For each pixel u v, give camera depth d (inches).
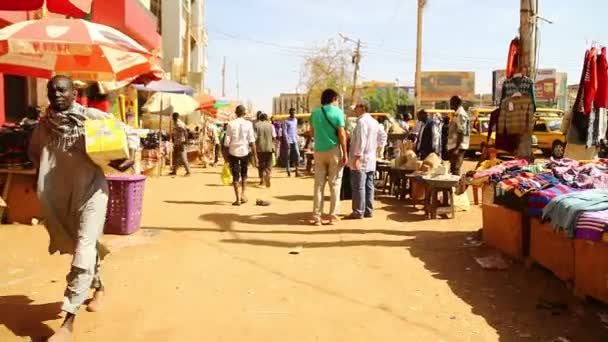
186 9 1371.8
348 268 223.1
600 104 276.2
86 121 148.4
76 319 163.9
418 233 290.4
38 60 304.5
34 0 280.8
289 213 354.9
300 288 197.5
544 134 964.6
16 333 152.9
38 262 221.0
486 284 205.3
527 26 284.5
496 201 240.7
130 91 617.6
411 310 178.2
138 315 168.4
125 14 569.6
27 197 288.5
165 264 223.9
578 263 184.9
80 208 150.4
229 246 257.9
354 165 329.7
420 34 1119.0
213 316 169.3
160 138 619.5
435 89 3521.2
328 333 158.6
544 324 167.6
